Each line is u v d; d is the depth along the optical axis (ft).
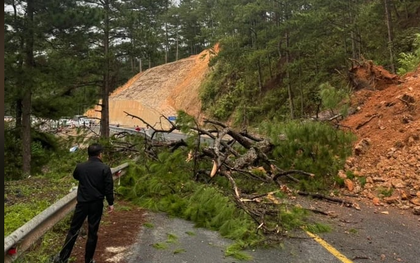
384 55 77.10
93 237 13.96
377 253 16.06
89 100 69.67
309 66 100.27
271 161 30.71
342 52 83.87
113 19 74.13
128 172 27.02
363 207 23.80
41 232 14.15
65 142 54.39
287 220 19.40
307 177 28.55
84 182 14.29
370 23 83.66
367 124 36.88
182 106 158.71
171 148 33.06
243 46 124.57
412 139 29.40
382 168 28.48
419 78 40.83
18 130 62.34
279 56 116.57
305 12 86.69
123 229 18.51
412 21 78.69
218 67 145.38
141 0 83.51
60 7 57.52
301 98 87.86
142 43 76.48
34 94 61.93
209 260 14.87
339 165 29.76
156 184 24.21
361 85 45.80
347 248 16.61
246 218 19.29
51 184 27.58
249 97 116.98
